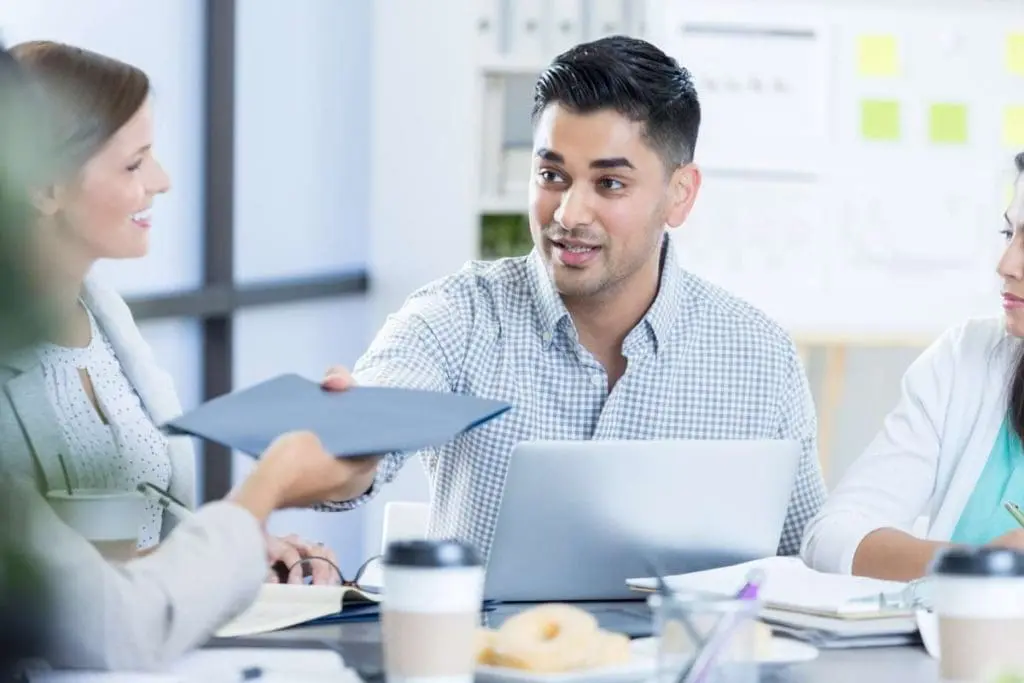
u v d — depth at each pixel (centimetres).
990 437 289
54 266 59
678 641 154
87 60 258
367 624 212
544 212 288
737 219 580
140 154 264
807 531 273
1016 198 279
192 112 533
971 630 157
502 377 299
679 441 233
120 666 163
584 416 302
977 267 590
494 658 172
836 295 585
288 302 568
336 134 616
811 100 581
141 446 272
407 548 155
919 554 246
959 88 587
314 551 271
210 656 181
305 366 607
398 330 298
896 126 585
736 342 308
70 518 198
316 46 604
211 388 541
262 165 573
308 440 190
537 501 228
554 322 297
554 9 577
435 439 199
